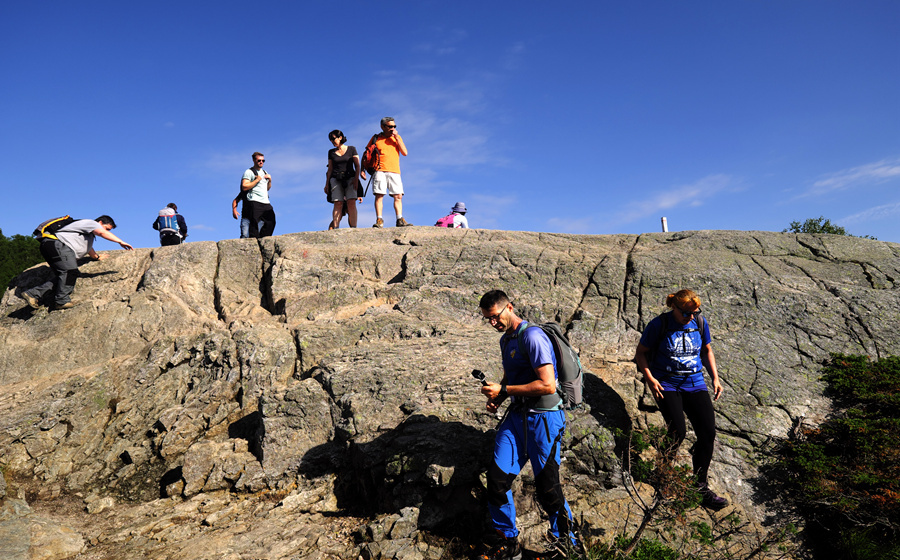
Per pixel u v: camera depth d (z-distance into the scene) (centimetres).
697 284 648
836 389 502
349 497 447
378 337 623
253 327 650
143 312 708
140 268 814
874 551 365
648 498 411
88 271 800
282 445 489
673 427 408
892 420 446
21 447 536
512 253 757
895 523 372
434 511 394
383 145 929
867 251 701
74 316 705
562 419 350
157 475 518
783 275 661
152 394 604
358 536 391
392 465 412
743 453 459
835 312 589
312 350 605
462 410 453
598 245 816
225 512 438
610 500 412
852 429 444
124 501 488
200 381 605
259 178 897
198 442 517
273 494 460
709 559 361
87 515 466
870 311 585
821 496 402
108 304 719
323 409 505
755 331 576
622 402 484
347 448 466
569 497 416
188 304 739
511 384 361
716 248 744
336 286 739
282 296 743
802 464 426
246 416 561
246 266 815
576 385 361
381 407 482
